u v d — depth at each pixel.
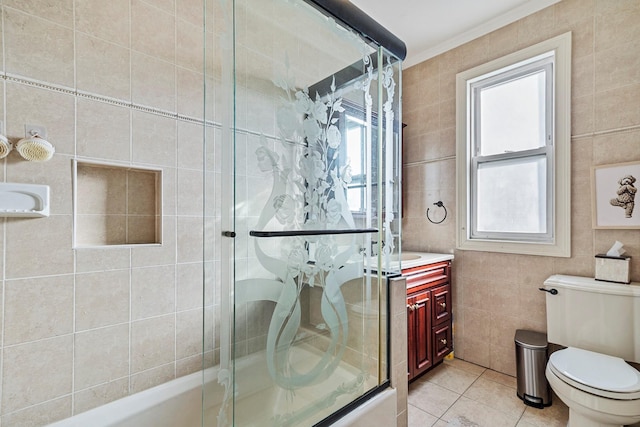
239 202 0.91
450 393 1.91
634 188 1.63
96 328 1.22
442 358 2.23
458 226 2.37
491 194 2.27
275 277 1.00
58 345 1.14
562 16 1.89
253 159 0.94
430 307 2.12
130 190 1.36
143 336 1.34
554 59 1.92
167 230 1.42
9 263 1.05
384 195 1.43
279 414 1.00
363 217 1.32
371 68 1.36
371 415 1.24
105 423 1.17
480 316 2.26
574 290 1.71
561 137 1.89
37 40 1.09
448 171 2.45
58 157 1.14
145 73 1.35
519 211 2.13
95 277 1.22
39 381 1.10
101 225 1.28
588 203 1.80
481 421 1.65
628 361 1.54
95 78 1.22
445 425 1.62
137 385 1.32
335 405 1.17
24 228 1.08
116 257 1.28
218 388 0.91
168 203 1.42
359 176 1.30
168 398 1.32
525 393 1.80
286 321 1.03
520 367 1.83
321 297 1.15
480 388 1.96
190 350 1.48
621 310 1.56
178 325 1.45
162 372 1.39
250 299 0.94
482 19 2.14
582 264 1.82
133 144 1.32
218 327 1.15
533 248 2.00
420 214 2.63
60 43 1.14
